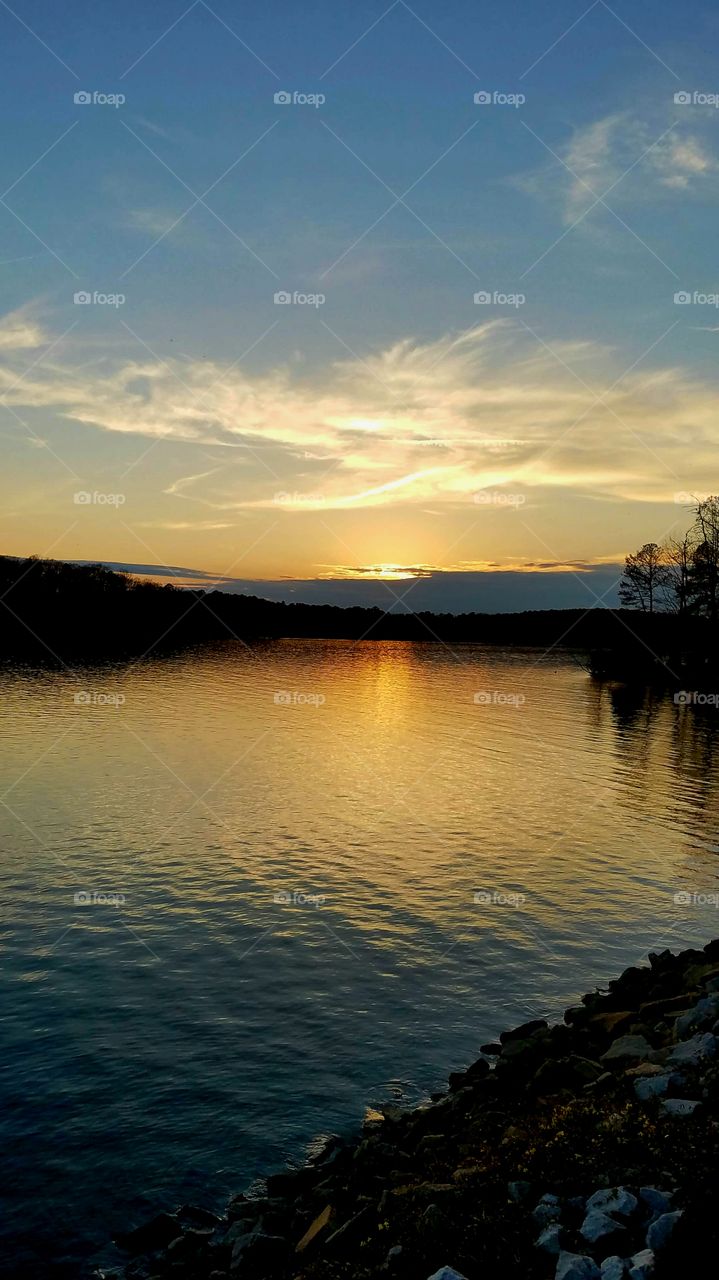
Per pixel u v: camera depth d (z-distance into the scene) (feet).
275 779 183.01
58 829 137.80
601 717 309.63
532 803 163.02
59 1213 50.47
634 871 119.75
